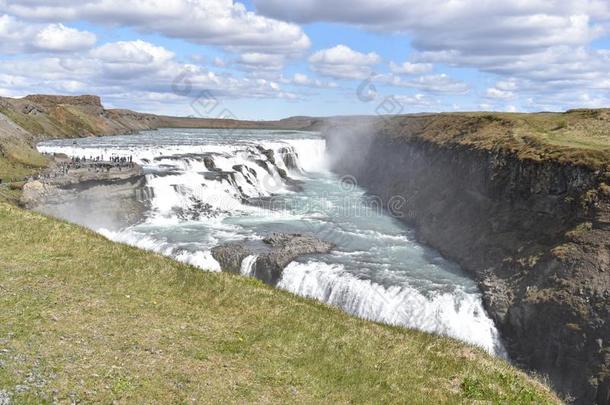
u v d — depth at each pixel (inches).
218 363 491.5
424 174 2301.9
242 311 649.6
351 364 542.6
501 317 1157.1
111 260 754.8
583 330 1007.0
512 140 1781.5
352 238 1712.6
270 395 448.1
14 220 881.5
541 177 1432.1
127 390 414.6
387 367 550.9
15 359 432.5
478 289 1289.4
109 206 1718.8
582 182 1317.7
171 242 1525.6
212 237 1601.9
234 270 1382.9
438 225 1776.6
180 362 478.9
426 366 572.4
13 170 1788.9
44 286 617.6
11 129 2807.6
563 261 1158.3
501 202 1587.1
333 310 759.7
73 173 1708.9
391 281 1312.7
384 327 710.5
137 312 585.0
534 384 591.2
